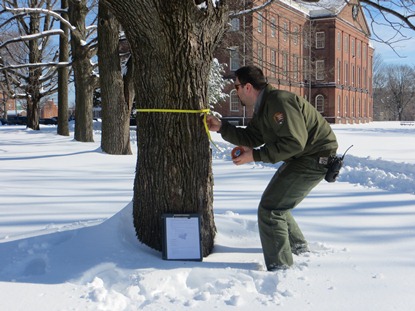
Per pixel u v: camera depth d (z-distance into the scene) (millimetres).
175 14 3893
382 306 3084
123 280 3561
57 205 6855
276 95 3617
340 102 69125
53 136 26016
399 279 3559
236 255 4258
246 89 3822
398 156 15211
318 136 3750
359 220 5758
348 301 3160
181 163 4164
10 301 3199
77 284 3520
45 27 33281
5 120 62125
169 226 4027
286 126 3525
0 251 4297
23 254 4184
